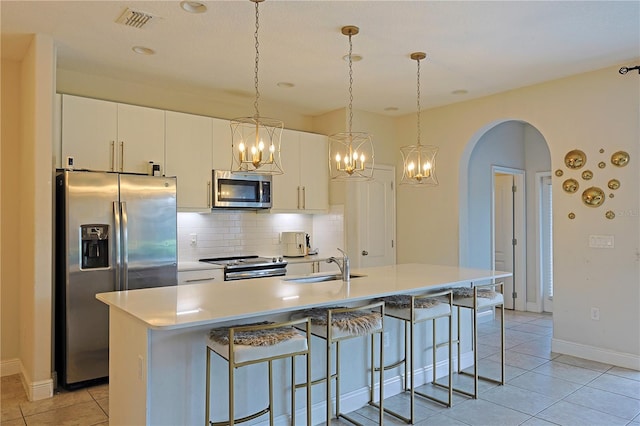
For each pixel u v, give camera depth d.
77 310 3.53
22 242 3.84
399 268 4.30
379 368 3.16
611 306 4.11
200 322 2.17
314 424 2.96
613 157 4.08
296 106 5.54
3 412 3.13
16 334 3.97
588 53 3.79
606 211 4.13
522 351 4.52
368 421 3.00
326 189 5.75
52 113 3.47
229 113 5.30
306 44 3.59
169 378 2.38
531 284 6.46
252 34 3.39
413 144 5.87
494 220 6.28
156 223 3.89
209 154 4.70
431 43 3.57
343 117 5.61
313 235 6.04
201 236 5.07
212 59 3.92
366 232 5.73
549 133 4.54
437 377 3.81
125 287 3.72
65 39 3.48
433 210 5.62
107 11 3.02
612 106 4.10
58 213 3.66
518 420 3.00
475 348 3.42
